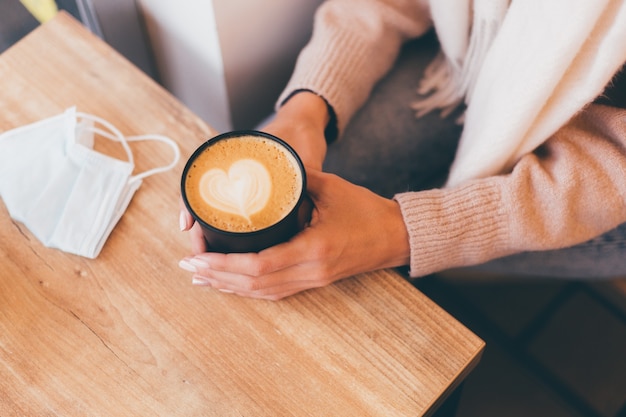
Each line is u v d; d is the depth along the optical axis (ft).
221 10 2.70
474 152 2.40
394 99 3.13
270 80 3.45
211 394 1.98
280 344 2.07
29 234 2.25
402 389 1.99
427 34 3.27
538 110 2.18
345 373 2.02
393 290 2.17
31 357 2.03
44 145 2.38
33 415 1.94
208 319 2.10
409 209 2.22
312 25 3.36
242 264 1.99
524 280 3.86
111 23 3.14
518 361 3.94
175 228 2.27
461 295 4.08
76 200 2.26
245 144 1.94
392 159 3.04
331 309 2.13
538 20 2.10
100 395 1.98
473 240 2.26
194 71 3.31
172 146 2.44
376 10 2.85
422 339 2.08
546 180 2.24
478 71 2.73
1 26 4.18
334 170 3.00
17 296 2.13
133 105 2.51
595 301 4.03
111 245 2.23
